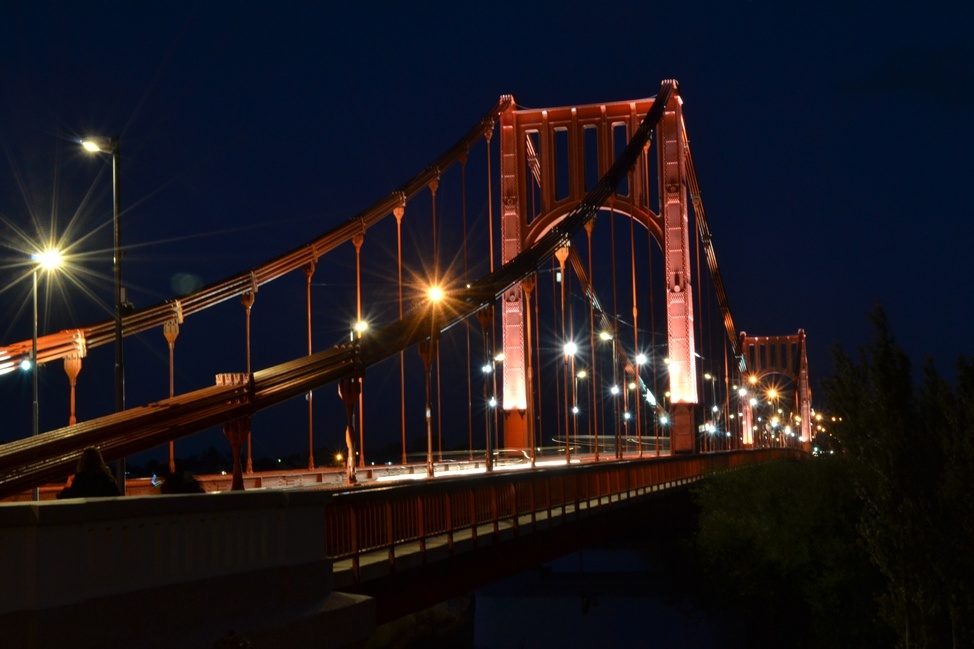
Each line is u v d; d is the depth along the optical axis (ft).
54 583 31.99
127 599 33.99
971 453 99.50
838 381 111.45
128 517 34.60
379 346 139.03
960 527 99.76
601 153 258.78
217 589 37.91
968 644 97.19
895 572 104.06
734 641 141.08
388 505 60.23
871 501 107.34
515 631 157.17
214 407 109.29
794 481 141.08
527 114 260.01
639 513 131.85
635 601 154.30
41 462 89.10
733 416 413.18
